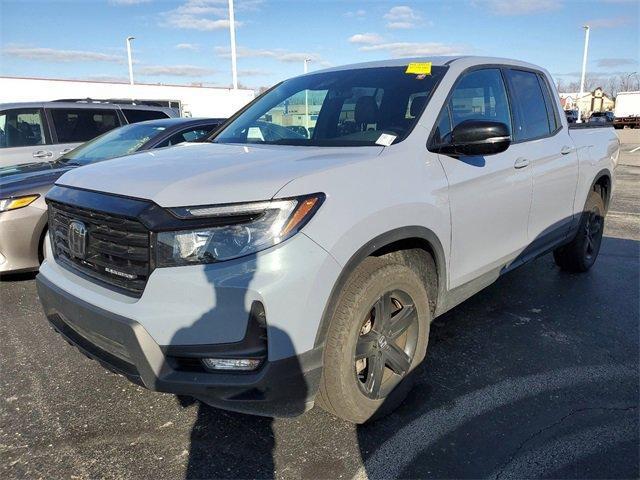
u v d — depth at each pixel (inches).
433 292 126.5
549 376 134.0
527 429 112.1
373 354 110.7
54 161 246.4
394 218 105.3
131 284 95.3
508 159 145.5
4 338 158.1
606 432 111.0
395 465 101.6
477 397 124.3
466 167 128.2
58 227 114.7
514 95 160.4
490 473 99.3
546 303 184.5
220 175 97.2
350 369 102.6
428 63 144.0
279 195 90.0
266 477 98.7
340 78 151.6
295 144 129.4
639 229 303.4
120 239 96.0
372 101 135.0
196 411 119.5
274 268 88.0
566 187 179.3
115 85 1298.0
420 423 114.3
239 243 88.4
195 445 107.8
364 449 106.0
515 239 153.3
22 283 206.5
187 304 88.3
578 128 200.7
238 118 159.0
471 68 144.7
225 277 87.2
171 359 91.4
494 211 139.2
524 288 200.2
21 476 99.0
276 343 88.9
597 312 176.6
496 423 114.2
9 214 191.5
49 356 146.7
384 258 109.9
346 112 136.2
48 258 120.3
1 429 113.3
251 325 88.6
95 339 101.7
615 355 145.6
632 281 208.4
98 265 101.9
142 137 251.9
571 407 120.2
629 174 587.5
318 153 113.2
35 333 161.8
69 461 103.1
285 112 148.4
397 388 116.6
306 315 91.3
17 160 308.8
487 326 165.0
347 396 103.5
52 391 128.5
